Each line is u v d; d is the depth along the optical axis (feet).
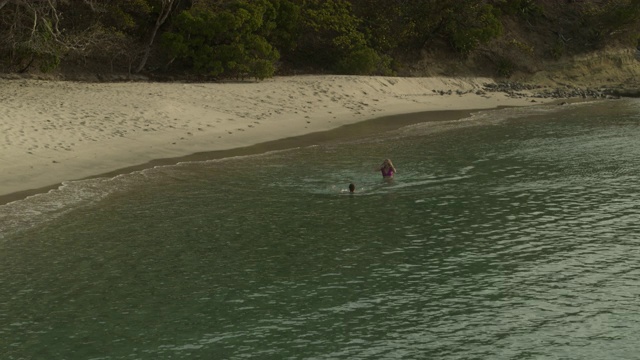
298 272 49.26
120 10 126.62
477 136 98.37
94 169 74.74
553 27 179.42
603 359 37.83
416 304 44.29
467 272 49.11
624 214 61.21
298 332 40.91
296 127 101.65
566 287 46.52
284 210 62.75
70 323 42.11
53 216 60.23
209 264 50.70
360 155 84.69
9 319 42.55
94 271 49.39
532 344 39.42
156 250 53.26
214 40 130.11
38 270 49.44
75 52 123.75
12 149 76.43
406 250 53.21
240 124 99.60
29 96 99.35
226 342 39.86
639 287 46.42
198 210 62.59
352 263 50.80
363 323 41.93
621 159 82.28
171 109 100.07
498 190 68.95
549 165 79.61
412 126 106.32
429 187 70.23
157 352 38.88
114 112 95.40
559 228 57.77
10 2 111.86
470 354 38.40
